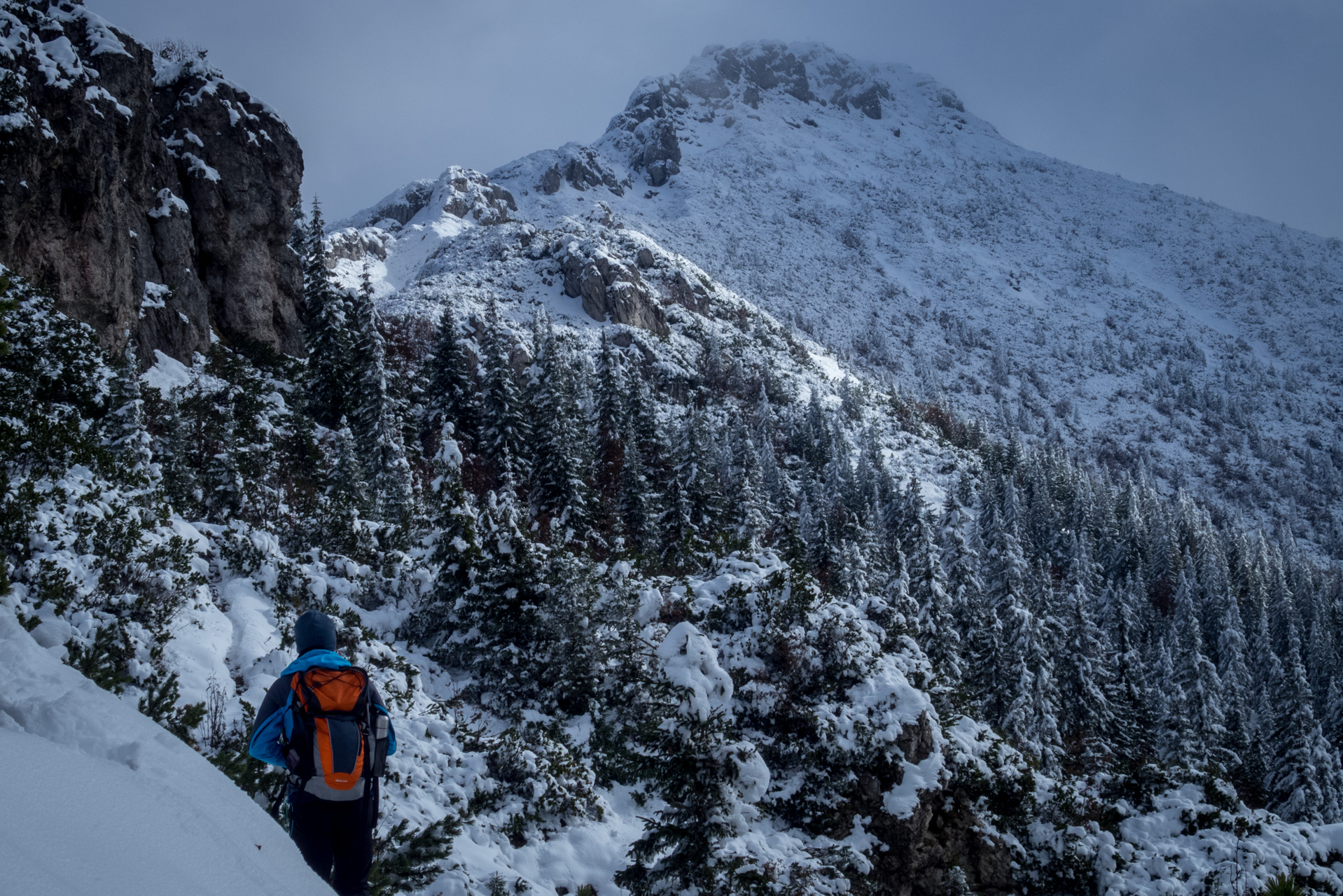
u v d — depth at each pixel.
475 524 18.38
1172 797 17.14
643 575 19.78
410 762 11.66
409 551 22.47
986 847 15.12
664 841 10.47
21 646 4.44
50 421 15.97
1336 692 58.97
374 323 46.16
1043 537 88.06
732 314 144.38
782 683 15.25
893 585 36.41
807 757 14.37
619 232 155.38
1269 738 52.94
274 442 36.34
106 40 36.88
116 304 32.94
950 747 15.87
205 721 9.70
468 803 11.62
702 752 10.34
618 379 63.94
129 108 37.34
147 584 12.50
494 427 53.88
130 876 2.67
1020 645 37.31
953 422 142.00
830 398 125.88
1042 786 16.92
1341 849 16.56
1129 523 92.25
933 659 36.09
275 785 7.39
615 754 12.30
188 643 11.73
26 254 29.23
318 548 19.30
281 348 48.12
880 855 13.84
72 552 11.84
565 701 16.19
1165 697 47.00
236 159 45.78
